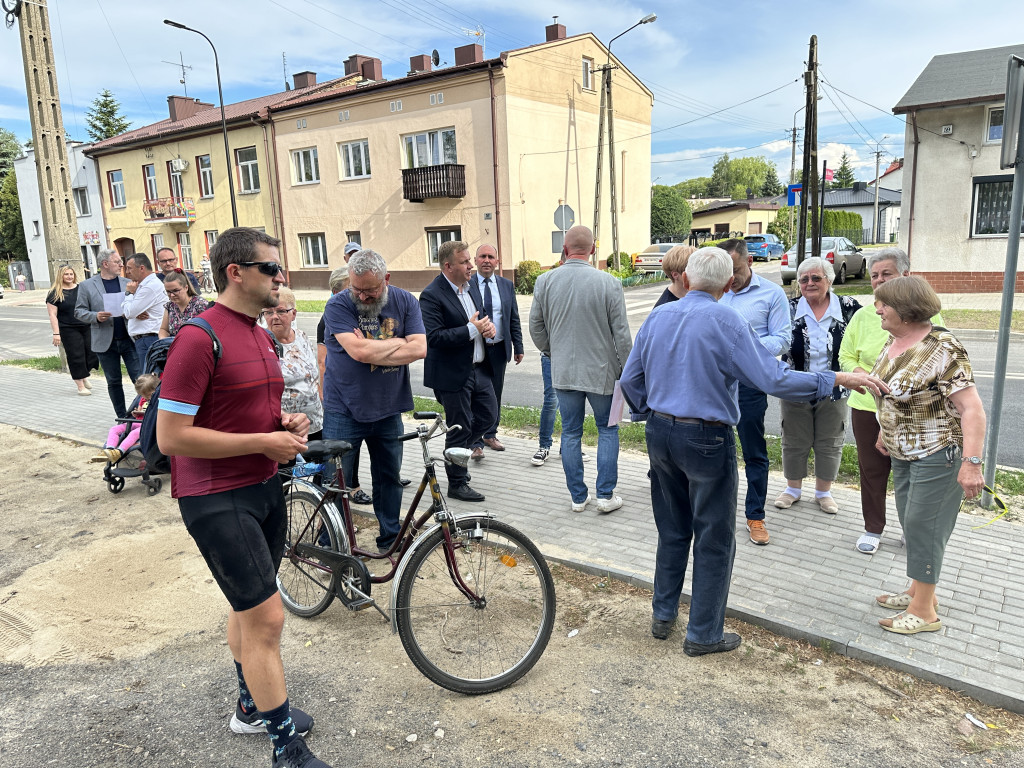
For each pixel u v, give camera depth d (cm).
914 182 1883
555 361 469
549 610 312
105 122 5912
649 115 3175
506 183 2383
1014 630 323
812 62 1725
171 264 695
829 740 263
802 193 1800
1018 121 419
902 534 435
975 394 298
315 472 373
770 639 331
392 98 2555
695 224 5688
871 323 404
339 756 264
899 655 306
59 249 1230
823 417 452
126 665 329
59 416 842
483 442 644
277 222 3017
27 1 1155
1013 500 476
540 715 283
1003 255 1811
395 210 2658
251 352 243
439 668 298
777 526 450
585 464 592
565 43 2566
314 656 332
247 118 2923
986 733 265
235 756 268
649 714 281
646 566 400
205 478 238
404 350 388
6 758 267
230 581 240
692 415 299
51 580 416
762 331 430
